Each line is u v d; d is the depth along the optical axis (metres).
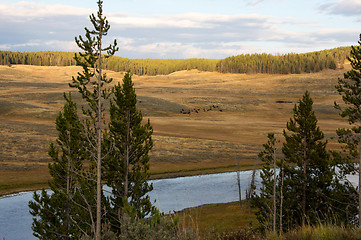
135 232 5.21
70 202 20.66
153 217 5.43
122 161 22.28
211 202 46.19
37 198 24.25
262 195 24.84
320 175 25.39
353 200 23.59
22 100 152.00
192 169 69.06
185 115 145.38
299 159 26.62
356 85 24.59
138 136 22.75
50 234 23.56
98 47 13.19
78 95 161.50
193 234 5.12
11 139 80.94
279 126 124.31
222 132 111.00
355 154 24.92
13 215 40.56
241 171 68.69
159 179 62.06
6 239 32.50
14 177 57.16
